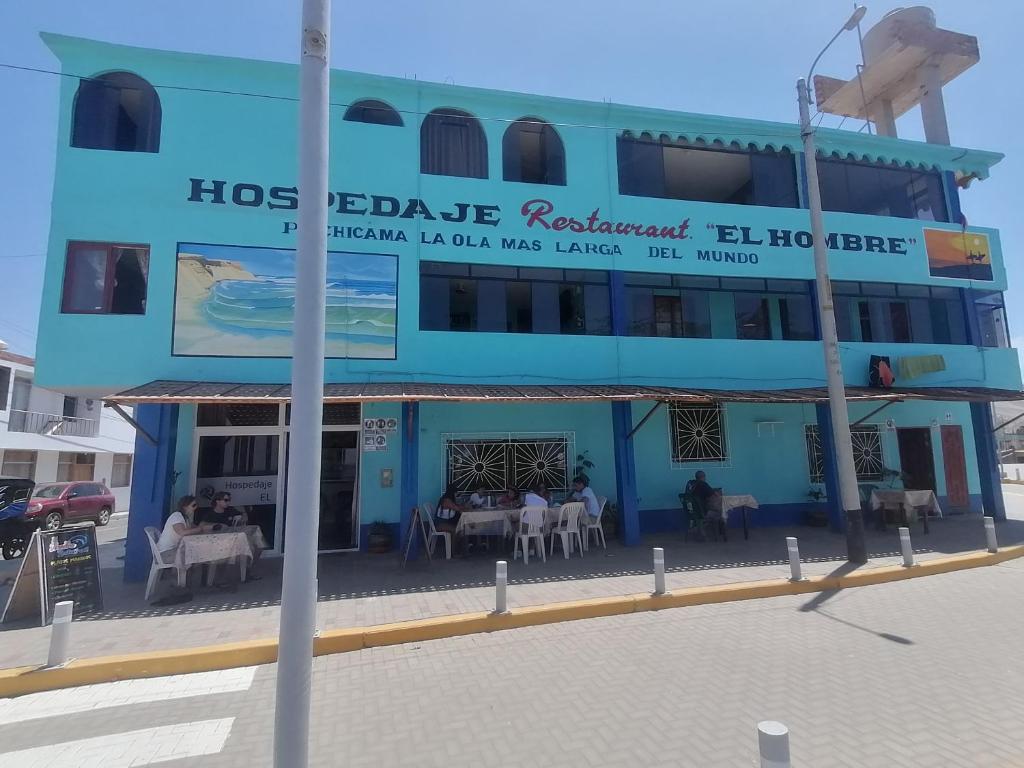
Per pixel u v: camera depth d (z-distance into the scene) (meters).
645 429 12.76
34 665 5.50
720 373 12.59
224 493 9.20
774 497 13.30
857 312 14.16
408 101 11.76
